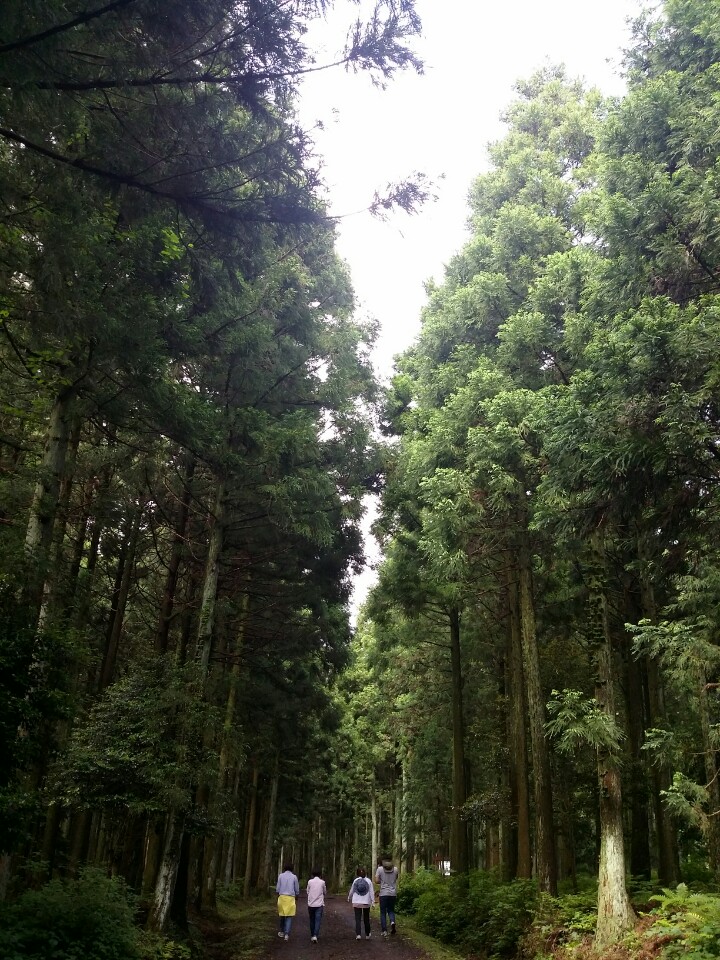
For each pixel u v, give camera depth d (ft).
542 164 53.78
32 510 30.19
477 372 43.98
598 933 30.81
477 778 82.58
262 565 58.65
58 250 22.85
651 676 51.42
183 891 42.96
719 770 33.14
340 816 164.04
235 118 24.29
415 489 52.42
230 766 60.34
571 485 29.19
